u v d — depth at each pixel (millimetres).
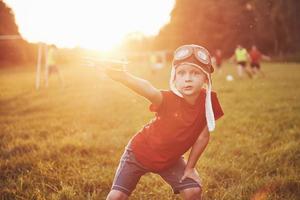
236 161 5336
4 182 4637
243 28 62188
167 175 3133
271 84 17062
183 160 3223
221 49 64188
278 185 4445
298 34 60438
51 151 5781
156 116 3074
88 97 13680
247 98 12258
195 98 3012
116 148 6145
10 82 21250
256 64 21766
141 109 10625
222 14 63562
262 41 61500
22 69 34750
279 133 7059
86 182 4555
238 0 62656
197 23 65500
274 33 60094
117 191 3043
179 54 2906
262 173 4945
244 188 4312
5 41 34750
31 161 5344
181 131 2969
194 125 3000
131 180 3082
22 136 7129
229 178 4754
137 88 2834
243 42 62531
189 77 2881
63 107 11102
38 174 4855
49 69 18281
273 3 59719
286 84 16922
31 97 14086
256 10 60375
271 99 11906
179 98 2971
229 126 7734
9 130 7637
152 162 3023
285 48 60594
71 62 40969
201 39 65500
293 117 8602
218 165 5055
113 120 8852
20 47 35688
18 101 12992
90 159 5500
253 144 6262
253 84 17172
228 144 6238
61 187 4461
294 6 60000
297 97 12227
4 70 33406
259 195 4203
